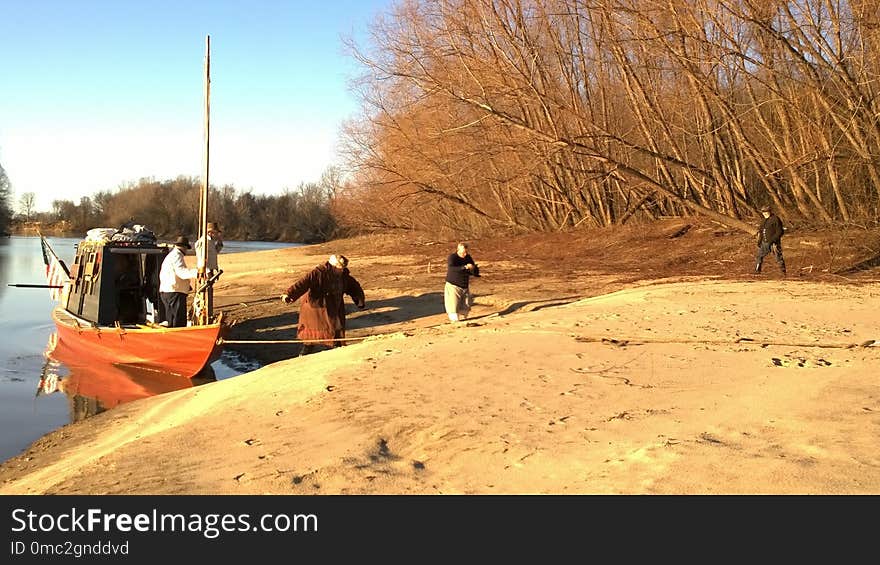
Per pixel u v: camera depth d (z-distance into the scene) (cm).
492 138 3153
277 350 1581
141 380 1363
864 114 2053
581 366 928
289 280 2908
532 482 546
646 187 3238
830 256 2017
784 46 2147
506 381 866
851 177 2322
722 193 2755
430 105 3209
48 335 1944
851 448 550
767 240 1917
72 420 1060
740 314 1308
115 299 1549
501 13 2884
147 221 11506
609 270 2430
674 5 2344
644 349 1018
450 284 1498
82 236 11438
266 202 12538
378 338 1273
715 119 2720
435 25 2886
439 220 4559
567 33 3269
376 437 680
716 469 527
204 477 612
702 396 751
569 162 3425
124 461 677
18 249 6550
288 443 689
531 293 1958
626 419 682
